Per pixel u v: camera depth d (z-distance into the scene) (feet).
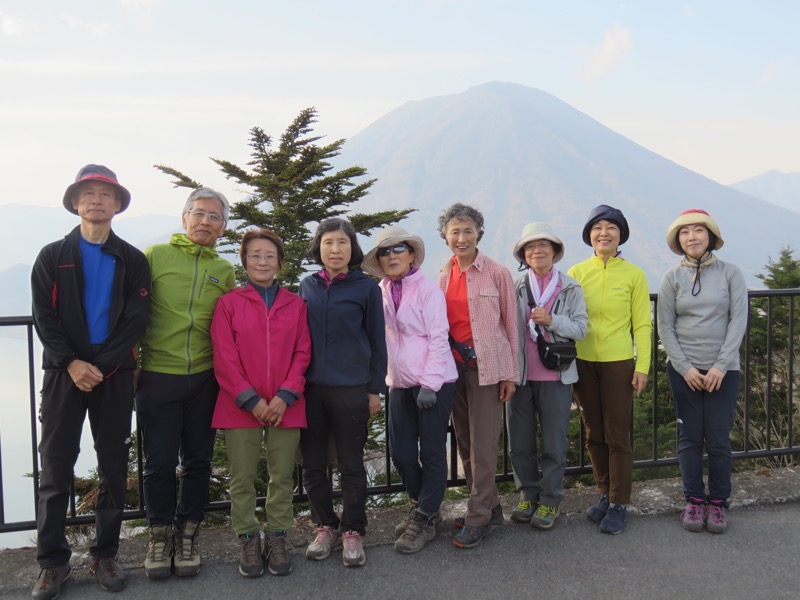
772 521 10.91
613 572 9.27
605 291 11.30
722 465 10.66
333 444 10.32
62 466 8.70
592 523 11.04
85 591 8.87
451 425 12.25
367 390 9.94
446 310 10.61
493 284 10.69
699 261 11.10
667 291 11.41
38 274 8.59
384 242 10.55
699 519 10.63
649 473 38.86
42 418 8.70
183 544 9.37
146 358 9.46
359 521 9.81
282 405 9.34
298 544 10.41
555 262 11.43
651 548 10.02
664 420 42.60
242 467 9.50
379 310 10.04
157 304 9.39
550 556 9.82
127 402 8.98
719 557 9.66
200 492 9.75
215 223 9.81
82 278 8.74
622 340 11.13
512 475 12.71
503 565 9.55
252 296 9.73
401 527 10.65
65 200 8.90
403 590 8.84
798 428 38.24
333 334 9.85
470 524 10.25
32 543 14.03
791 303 12.87
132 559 9.82
